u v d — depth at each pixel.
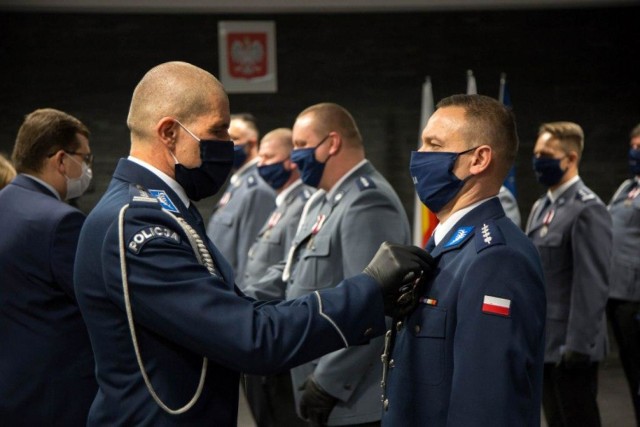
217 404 1.56
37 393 2.09
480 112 1.71
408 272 1.60
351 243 2.49
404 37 5.95
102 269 1.50
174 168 1.61
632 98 5.93
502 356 1.51
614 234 4.25
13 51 5.82
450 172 1.72
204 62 5.93
